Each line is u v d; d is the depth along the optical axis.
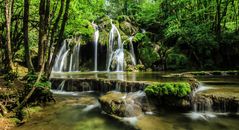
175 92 8.90
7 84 9.64
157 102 9.17
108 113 8.73
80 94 12.95
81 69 23.91
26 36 10.00
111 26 26.05
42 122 7.79
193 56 21.16
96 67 24.08
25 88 9.40
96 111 9.17
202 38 20.55
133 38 24.34
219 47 20.67
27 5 9.80
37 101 9.82
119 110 8.43
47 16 10.54
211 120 7.84
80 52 24.38
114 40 24.80
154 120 7.93
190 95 8.96
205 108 8.71
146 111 8.86
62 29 11.12
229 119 7.90
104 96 9.70
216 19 22.08
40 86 9.38
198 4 23.59
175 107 8.95
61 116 8.52
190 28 21.86
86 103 10.54
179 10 25.16
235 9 22.62
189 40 21.42
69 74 18.59
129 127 7.27
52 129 7.11
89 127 7.31
